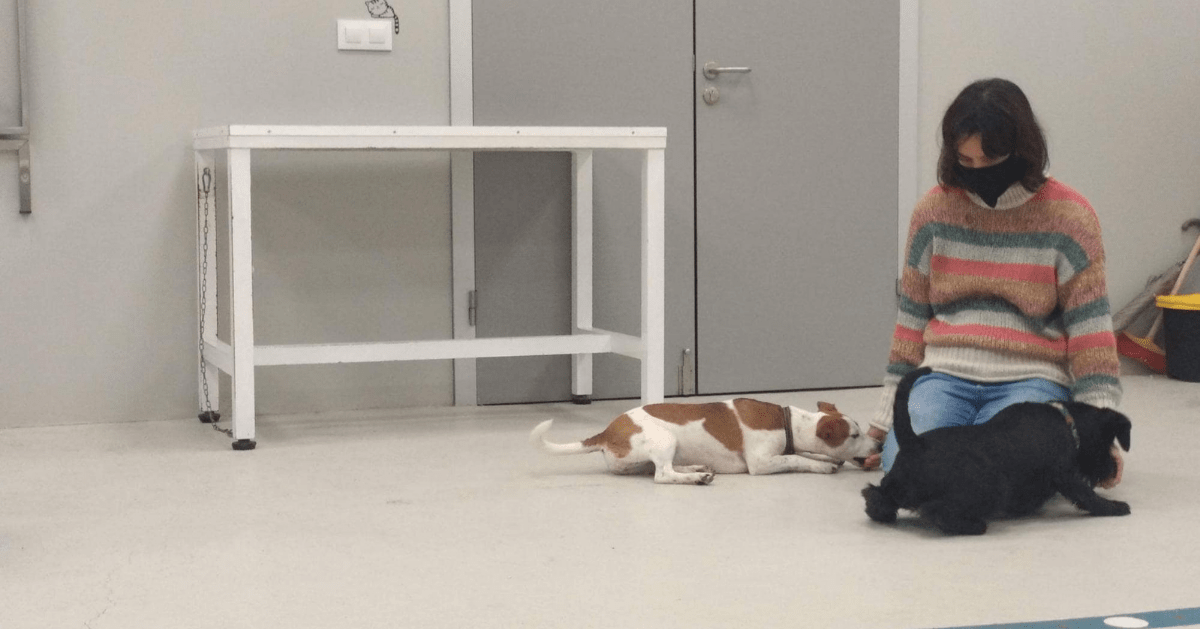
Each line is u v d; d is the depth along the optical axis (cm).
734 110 361
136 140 320
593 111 350
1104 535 195
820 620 153
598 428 310
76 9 313
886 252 379
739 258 366
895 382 244
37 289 316
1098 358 216
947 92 382
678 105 356
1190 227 406
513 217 348
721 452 245
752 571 176
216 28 323
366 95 335
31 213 314
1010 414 203
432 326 346
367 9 333
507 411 339
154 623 155
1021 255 222
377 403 345
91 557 187
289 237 332
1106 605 158
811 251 372
